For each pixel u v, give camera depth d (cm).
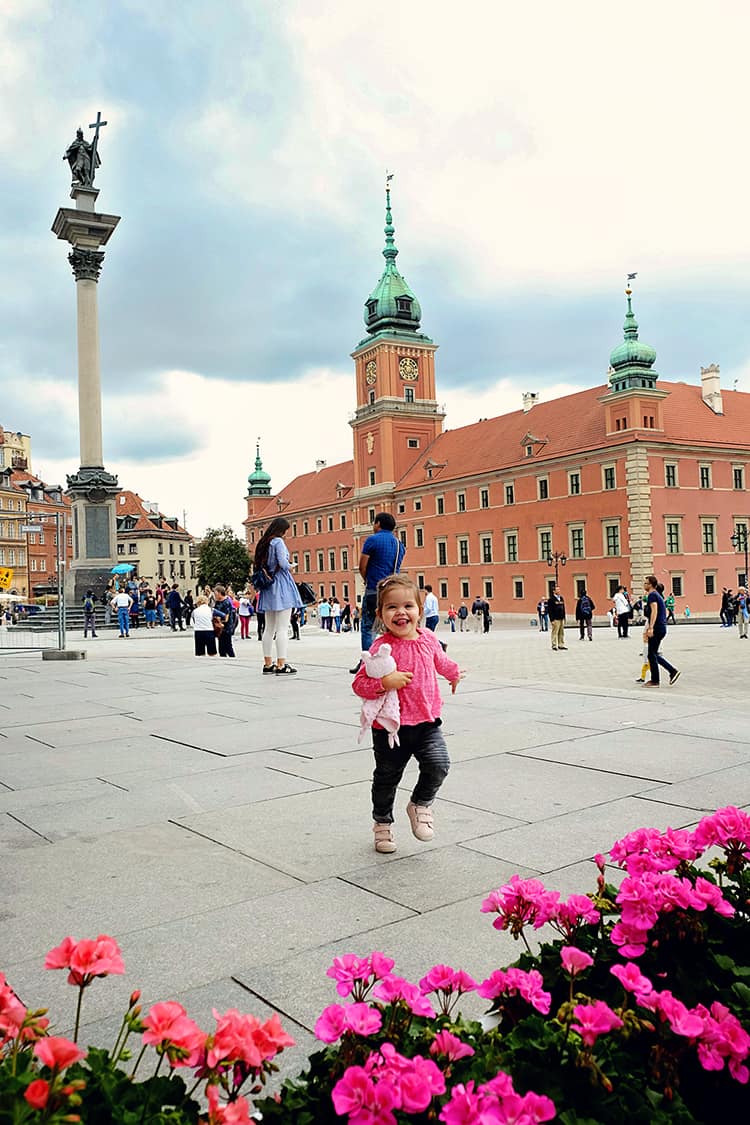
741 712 927
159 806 573
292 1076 254
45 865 456
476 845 476
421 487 8256
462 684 1234
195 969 329
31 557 11000
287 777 652
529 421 7600
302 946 348
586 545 6406
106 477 3859
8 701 1143
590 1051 201
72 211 3844
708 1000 237
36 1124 162
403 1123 177
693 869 292
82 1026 287
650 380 6209
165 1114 175
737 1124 210
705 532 6281
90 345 3891
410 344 8981
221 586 1969
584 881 416
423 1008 209
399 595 488
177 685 1284
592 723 861
